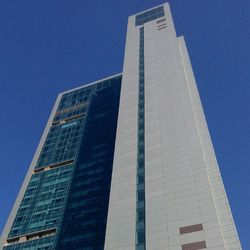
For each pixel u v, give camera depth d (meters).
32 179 109.31
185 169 64.94
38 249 84.25
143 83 97.00
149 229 56.38
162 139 74.56
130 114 87.25
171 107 83.12
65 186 100.62
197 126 79.12
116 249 56.00
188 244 51.59
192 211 56.44
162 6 139.62
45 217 93.00
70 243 81.88
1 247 89.06
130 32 128.00
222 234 53.12
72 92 148.75
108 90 139.50
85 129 121.94
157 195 62.09
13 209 99.69
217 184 65.00
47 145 121.88
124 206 63.28
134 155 74.31
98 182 96.56
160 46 111.94
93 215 86.94
